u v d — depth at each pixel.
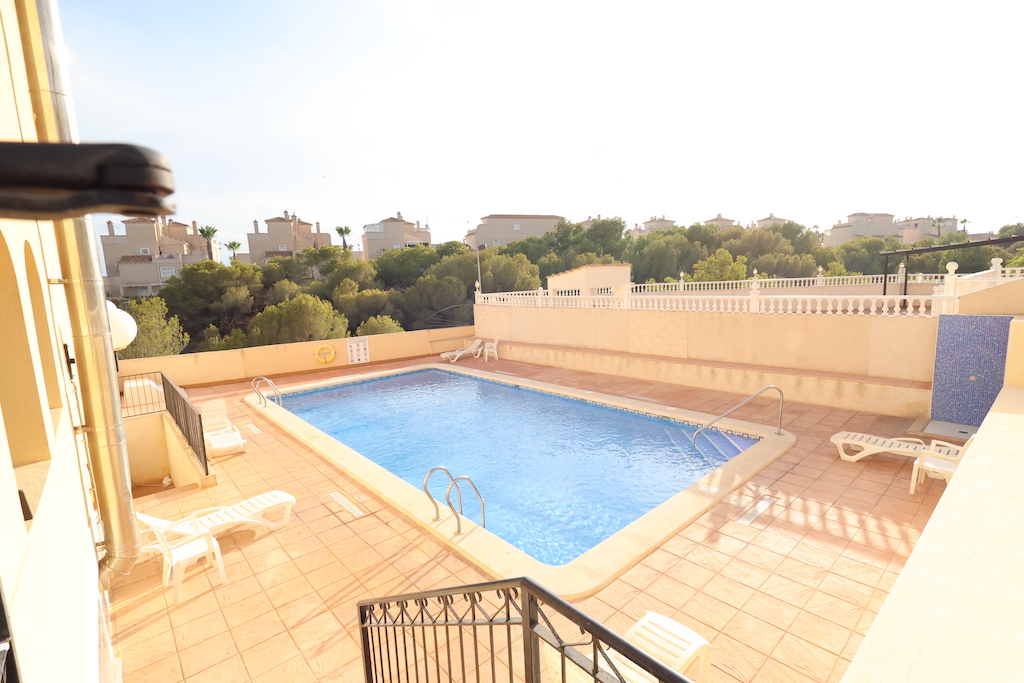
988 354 9.07
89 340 5.21
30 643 1.92
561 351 16.80
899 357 10.65
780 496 6.98
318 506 7.32
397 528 6.66
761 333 12.66
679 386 13.56
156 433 11.09
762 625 4.64
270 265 46.06
